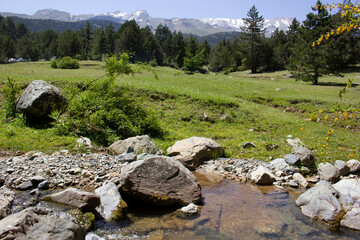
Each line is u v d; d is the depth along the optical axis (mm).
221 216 6957
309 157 11195
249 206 7652
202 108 20844
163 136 14625
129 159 10109
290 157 11508
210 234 6094
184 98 22109
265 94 30078
